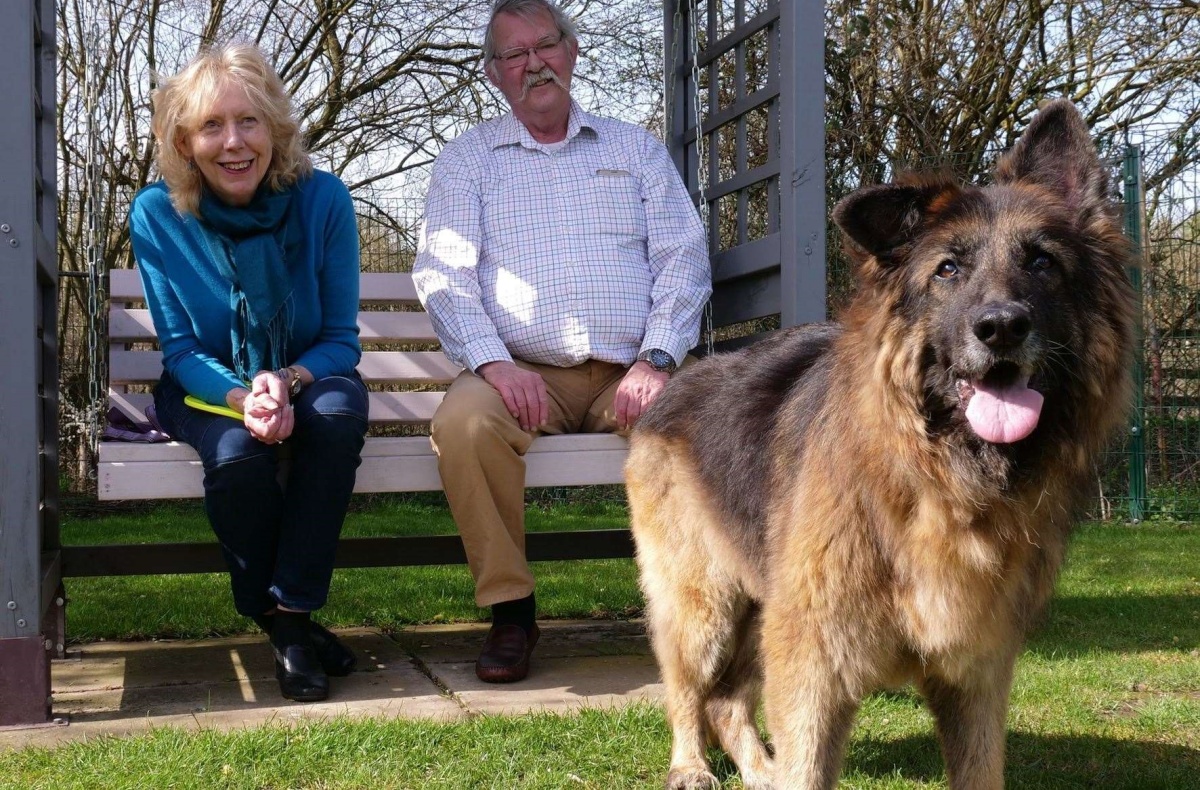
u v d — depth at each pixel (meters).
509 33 4.46
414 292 5.45
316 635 4.09
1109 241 2.62
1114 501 8.91
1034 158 2.82
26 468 3.37
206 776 2.86
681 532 3.28
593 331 4.35
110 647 4.61
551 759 3.05
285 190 3.93
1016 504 2.50
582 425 4.50
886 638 2.57
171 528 8.70
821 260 4.31
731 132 7.77
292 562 3.67
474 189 4.50
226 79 3.66
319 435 3.68
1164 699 3.67
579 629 5.05
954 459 2.48
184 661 4.32
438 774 2.90
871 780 3.00
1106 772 3.03
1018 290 2.41
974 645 2.51
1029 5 10.14
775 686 2.62
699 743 3.14
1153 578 6.20
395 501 10.51
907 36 9.71
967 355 2.40
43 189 4.44
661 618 3.30
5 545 3.36
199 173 3.77
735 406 3.17
